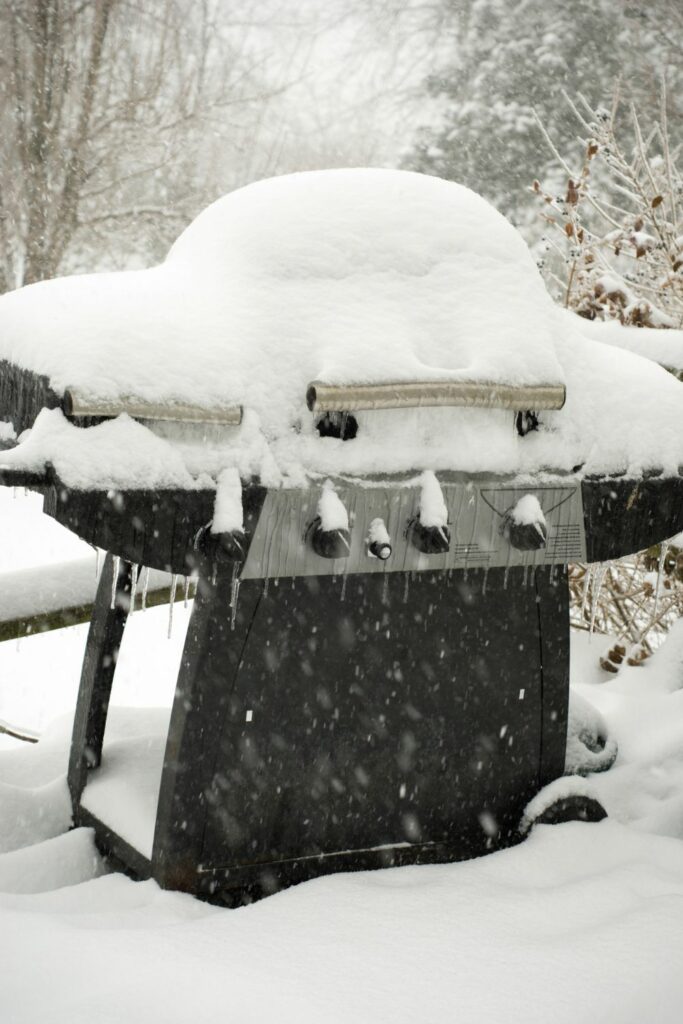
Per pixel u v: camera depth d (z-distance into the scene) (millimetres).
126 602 2994
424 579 2682
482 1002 2086
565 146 15273
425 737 2799
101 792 2988
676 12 15031
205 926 2357
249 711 2562
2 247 15125
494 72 15922
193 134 16078
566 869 2777
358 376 2410
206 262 2744
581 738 3297
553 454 2717
